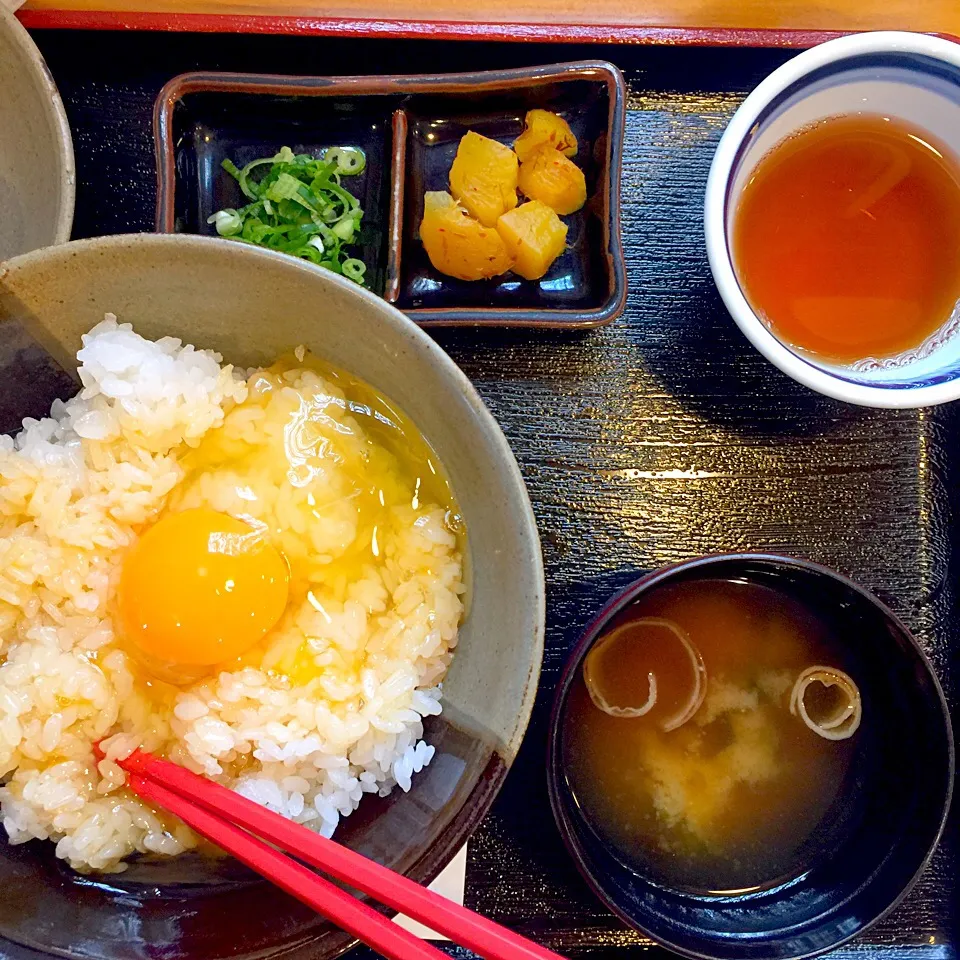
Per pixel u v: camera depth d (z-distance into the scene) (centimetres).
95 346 27
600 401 33
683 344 34
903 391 29
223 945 27
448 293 34
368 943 23
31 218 32
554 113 34
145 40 33
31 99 31
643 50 34
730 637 33
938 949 33
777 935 31
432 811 28
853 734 33
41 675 28
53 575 28
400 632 29
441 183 35
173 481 29
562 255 35
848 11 35
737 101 34
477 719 28
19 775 28
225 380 29
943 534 34
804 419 34
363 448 30
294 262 26
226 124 34
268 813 26
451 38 33
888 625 31
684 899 32
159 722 30
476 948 22
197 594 28
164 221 31
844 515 34
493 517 27
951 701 34
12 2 32
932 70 30
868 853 32
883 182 32
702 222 34
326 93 33
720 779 33
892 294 33
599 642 33
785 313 33
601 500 33
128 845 29
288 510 29
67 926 28
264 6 33
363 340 28
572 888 32
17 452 28
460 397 27
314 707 29
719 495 34
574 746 33
